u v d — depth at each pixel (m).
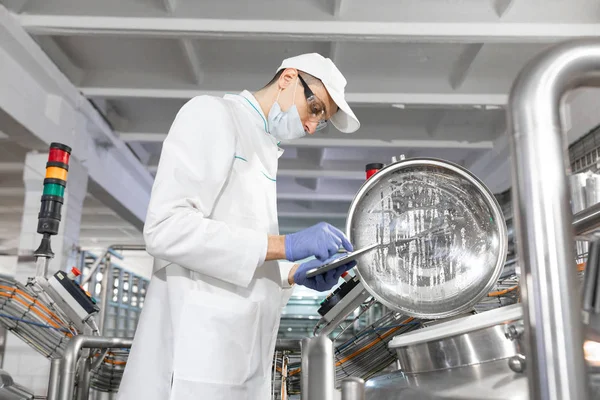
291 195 8.23
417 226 1.25
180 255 1.16
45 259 2.09
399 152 7.25
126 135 6.29
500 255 1.19
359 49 4.82
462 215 1.24
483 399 0.85
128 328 5.77
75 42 4.80
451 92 5.18
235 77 5.25
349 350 1.82
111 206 7.02
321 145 6.27
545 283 0.42
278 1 4.13
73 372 1.68
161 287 1.31
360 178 7.60
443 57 4.94
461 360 0.94
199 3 4.11
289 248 1.22
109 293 4.98
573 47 0.46
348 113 1.46
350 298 1.45
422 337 0.99
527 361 0.43
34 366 4.10
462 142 6.33
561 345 0.41
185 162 1.21
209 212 1.25
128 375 1.24
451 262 1.22
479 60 5.01
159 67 5.22
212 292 1.26
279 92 1.47
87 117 5.50
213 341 1.17
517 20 4.09
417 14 4.11
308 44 4.78
